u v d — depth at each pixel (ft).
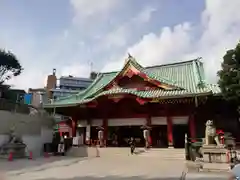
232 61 80.89
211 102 100.12
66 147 102.89
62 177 44.45
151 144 104.53
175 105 100.94
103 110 115.75
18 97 149.69
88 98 116.47
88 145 112.98
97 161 73.46
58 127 145.69
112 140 117.60
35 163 67.97
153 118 106.01
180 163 65.10
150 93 100.94
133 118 110.22
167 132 108.68
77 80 307.99
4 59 142.61
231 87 78.84
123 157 84.17
